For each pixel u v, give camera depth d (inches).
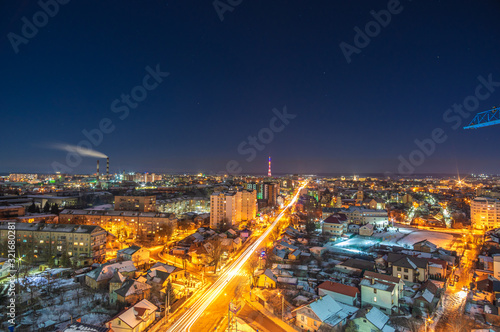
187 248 4261.8
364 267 3302.2
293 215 7239.2
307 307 2207.2
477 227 5885.8
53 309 2335.1
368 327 2020.2
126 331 1982.0
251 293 2815.0
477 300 2640.3
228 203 6028.5
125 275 2913.4
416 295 2583.7
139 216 5162.4
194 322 2263.8
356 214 6058.1
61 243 3641.7
